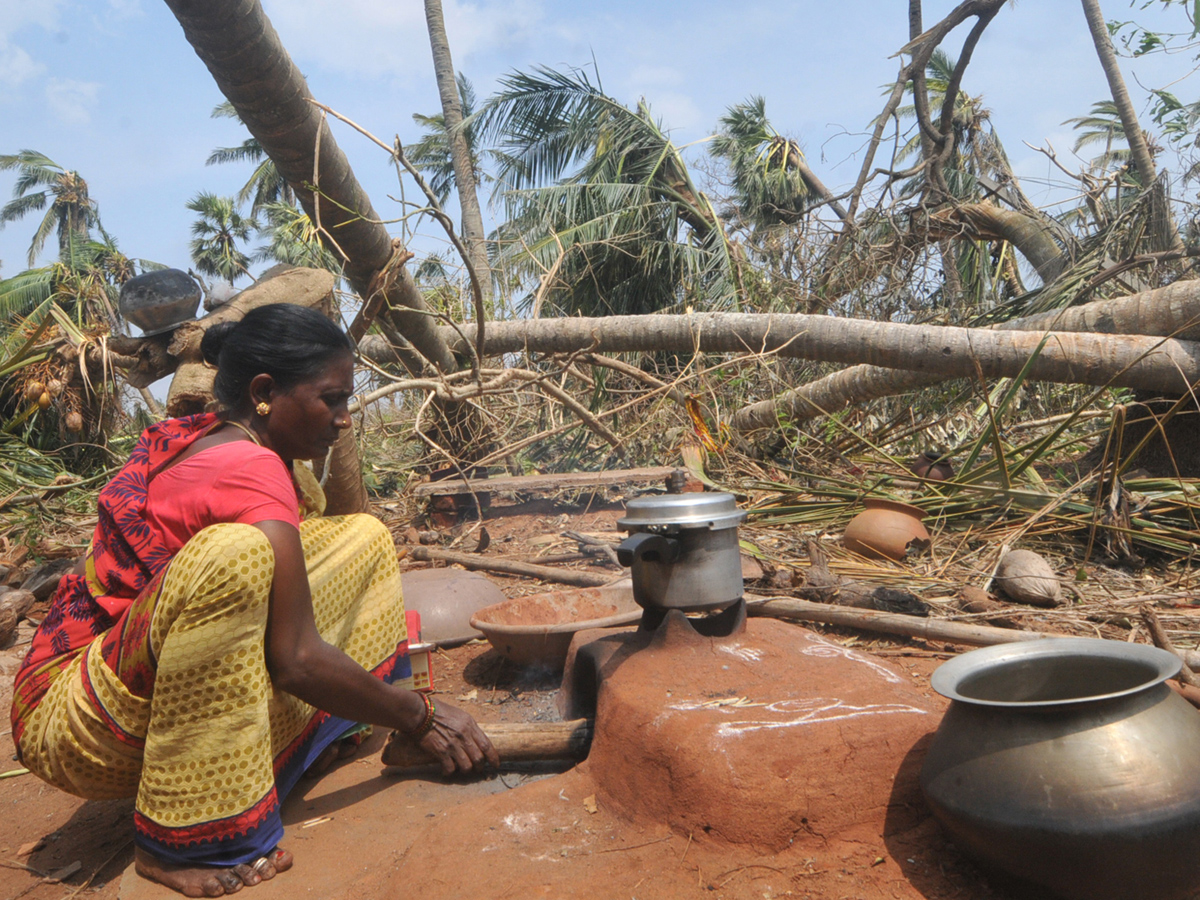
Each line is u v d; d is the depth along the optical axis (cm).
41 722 184
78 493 624
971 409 654
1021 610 304
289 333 182
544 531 504
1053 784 138
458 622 335
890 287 717
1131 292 615
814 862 162
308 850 188
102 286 762
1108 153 736
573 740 218
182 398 320
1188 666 236
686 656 211
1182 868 136
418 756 216
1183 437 459
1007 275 850
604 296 970
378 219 417
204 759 171
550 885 160
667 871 162
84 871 192
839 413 655
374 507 625
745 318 557
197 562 163
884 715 181
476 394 497
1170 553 369
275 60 320
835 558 389
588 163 1007
